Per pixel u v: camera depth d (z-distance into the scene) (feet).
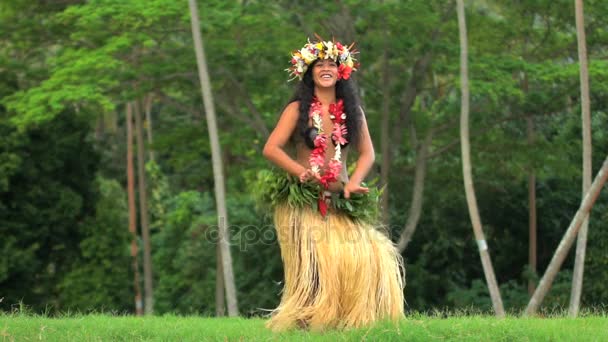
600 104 91.81
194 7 66.33
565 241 58.65
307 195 21.50
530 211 94.07
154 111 131.03
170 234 122.11
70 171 89.04
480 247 65.36
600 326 23.95
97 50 74.49
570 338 21.15
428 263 99.81
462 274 100.53
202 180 107.86
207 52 76.43
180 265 116.26
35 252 87.45
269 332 21.63
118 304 90.58
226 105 82.23
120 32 77.56
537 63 81.10
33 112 72.59
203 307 110.01
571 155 91.76
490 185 97.86
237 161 101.40
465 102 65.57
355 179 21.54
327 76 21.90
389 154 84.23
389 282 21.56
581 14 62.75
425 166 87.10
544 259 100.53
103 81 74.64
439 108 90.53
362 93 85.20
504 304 90.48
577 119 93.09
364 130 22.21
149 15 72.59
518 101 80.74
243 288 104.01
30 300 86.53
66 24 79.87
